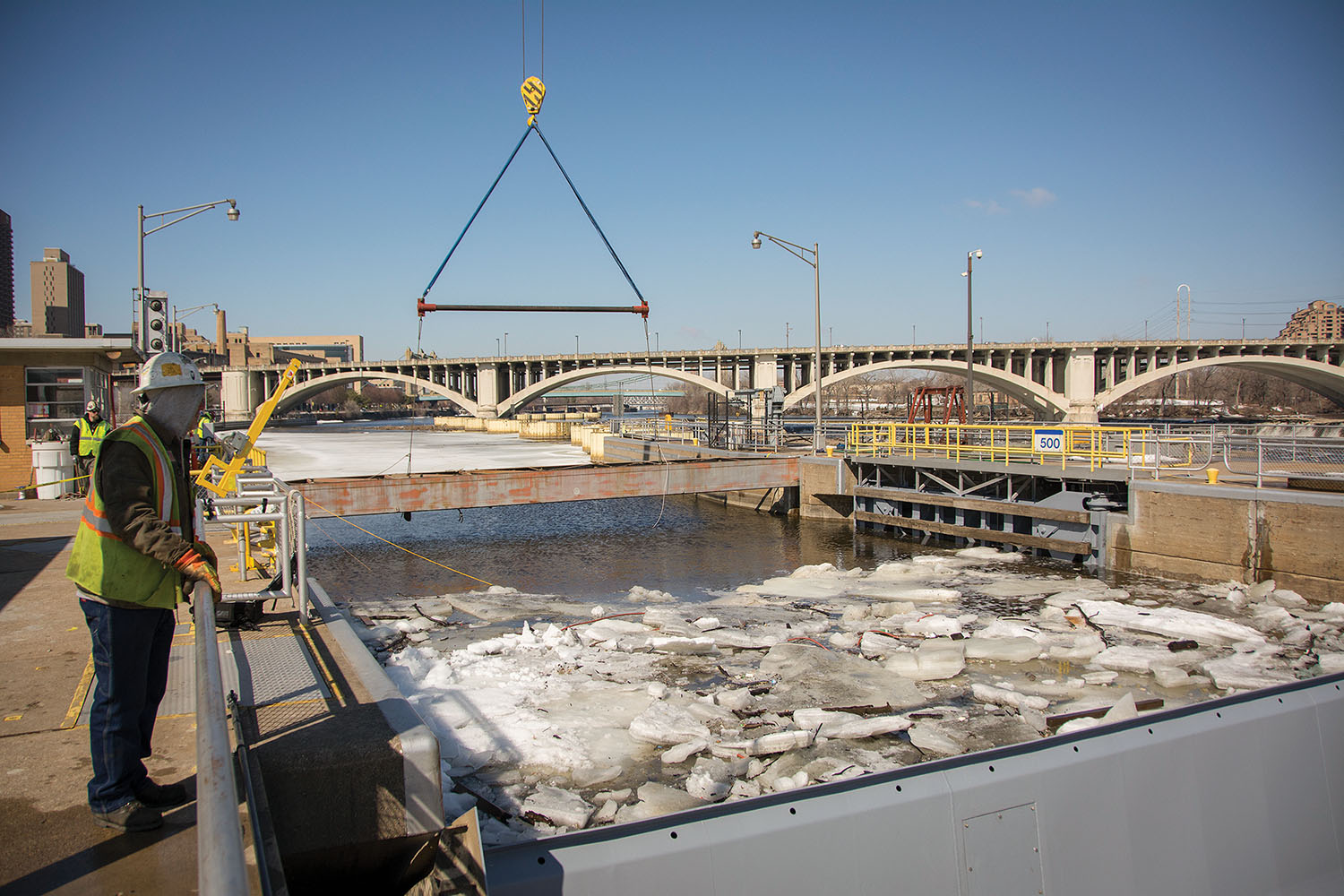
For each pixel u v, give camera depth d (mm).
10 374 19094
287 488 7953
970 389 34906
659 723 8055
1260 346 86062
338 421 186375
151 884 3107
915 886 4578
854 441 28922
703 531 26797
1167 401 138500
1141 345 85375
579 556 22234
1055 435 22047
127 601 3432
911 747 7883
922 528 24328
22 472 19156
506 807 6441
